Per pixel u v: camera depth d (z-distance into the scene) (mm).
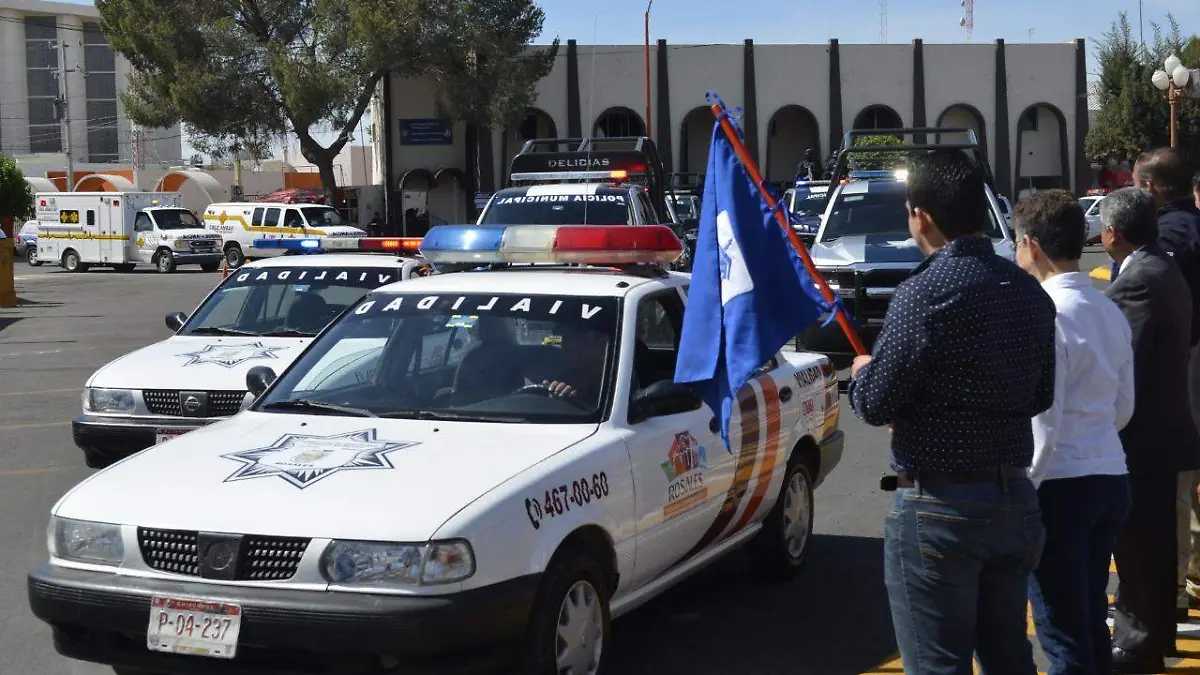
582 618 4641
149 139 72125
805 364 6883
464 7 42656
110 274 40875
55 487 9016
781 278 4180
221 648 4152
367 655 4105
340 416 5262
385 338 5684
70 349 18406
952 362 3385
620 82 49219
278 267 10438
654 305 5871
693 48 49125
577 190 16016
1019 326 3453
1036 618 4371
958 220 3492
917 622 3553
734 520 5945
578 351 5387
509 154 49625
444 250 6312
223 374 8648
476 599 4113
